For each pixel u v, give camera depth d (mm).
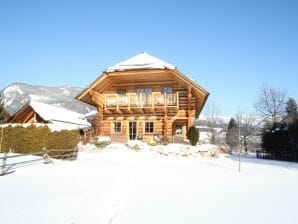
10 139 17578
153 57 30594
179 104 28250
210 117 72375
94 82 28031
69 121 32938
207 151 23734
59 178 11164
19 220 6113
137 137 29031
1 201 7398
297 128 32750
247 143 59219
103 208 7316
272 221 6832
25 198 7852
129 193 9344
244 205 8258
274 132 37125
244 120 61750
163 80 29062
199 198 8945
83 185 10078
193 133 25000
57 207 7184
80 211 6961
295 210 7863
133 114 29500
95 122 36656
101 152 23625
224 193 9828
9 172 11289
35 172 12016
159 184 11117
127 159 20875
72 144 18109
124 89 29953
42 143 16656
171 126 28141
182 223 6477
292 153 33812
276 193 10188
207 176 13742
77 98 28703
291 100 58312
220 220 6781
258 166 20484
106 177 12008
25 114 30422
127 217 6773
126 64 29281
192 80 26969
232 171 16359
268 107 59688
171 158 22047
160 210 7461
